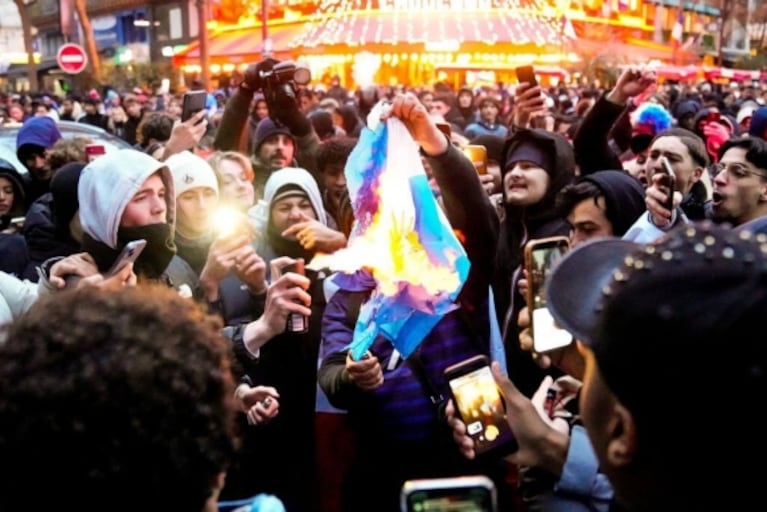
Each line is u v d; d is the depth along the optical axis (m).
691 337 0.84
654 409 0.87
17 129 7.75
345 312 2.66
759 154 3.39
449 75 28.67
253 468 2.89
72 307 0.97
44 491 0.88
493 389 1.97
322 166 4.09
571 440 1.69
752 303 0.83
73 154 4.74
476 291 2.59
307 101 11.33
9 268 3.41
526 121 3.57
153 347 0.94
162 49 41.41
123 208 2.43
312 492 3.07
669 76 29.84
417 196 2.23
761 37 49.00
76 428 0.87
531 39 26.55
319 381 2.63
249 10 35.22
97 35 46.91
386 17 27.22
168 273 2.81
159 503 0.92
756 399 0.81
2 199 4.52
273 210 3.45
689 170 4.01
